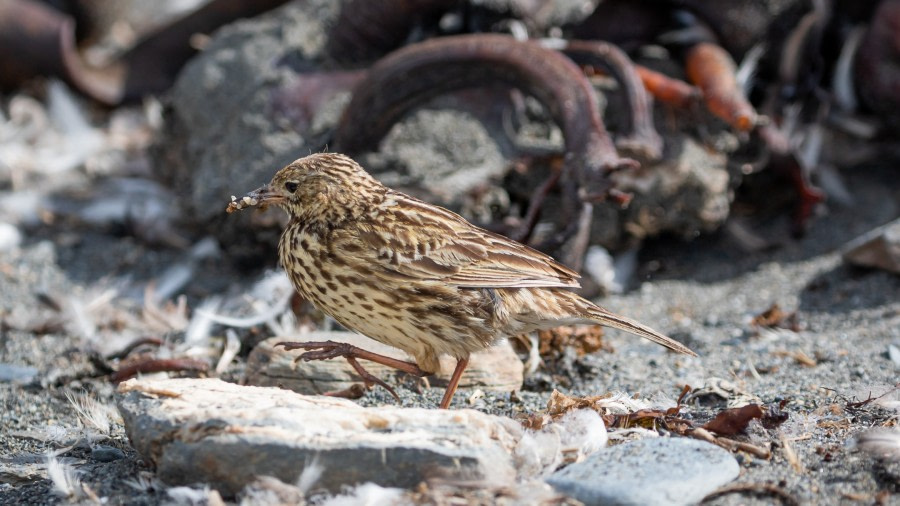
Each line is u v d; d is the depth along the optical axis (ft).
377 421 23.47
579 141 34.60
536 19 42.83
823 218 45.21
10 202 47.78
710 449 24.04
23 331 37.22
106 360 34.78
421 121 40.83
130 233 45.88
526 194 40.40
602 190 33.81
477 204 39.22
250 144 41.68
